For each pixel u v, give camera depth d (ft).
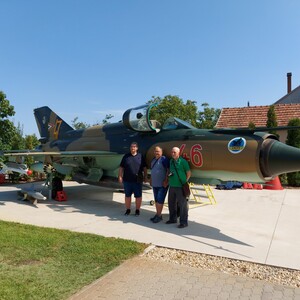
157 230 22.76
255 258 17.21
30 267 15.23
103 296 12.60
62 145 41.47
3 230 21.29
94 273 14.71
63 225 23.84
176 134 27.68
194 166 25.38
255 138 22.29
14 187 47.21
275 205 33.22
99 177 34.60
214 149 23.90
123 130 33.68
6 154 34.99
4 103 53.52
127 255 17.07
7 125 54.49
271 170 21.71
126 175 27.32
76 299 12.29
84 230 22.40
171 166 23.93
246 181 23.22
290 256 17.60
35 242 18.74
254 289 13.50
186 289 13.39
